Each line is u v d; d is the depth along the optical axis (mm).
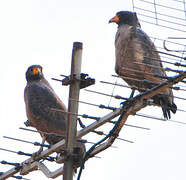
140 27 17359
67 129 10531
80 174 10719
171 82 9312
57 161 10688
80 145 11227
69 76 10672
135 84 14328
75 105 10547
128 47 15023
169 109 13672
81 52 10758
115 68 15320
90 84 10586
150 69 14086
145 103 9664
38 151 11781
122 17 17281
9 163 12398
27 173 12305
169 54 9406
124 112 9969
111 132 10461
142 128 10594
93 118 10391
